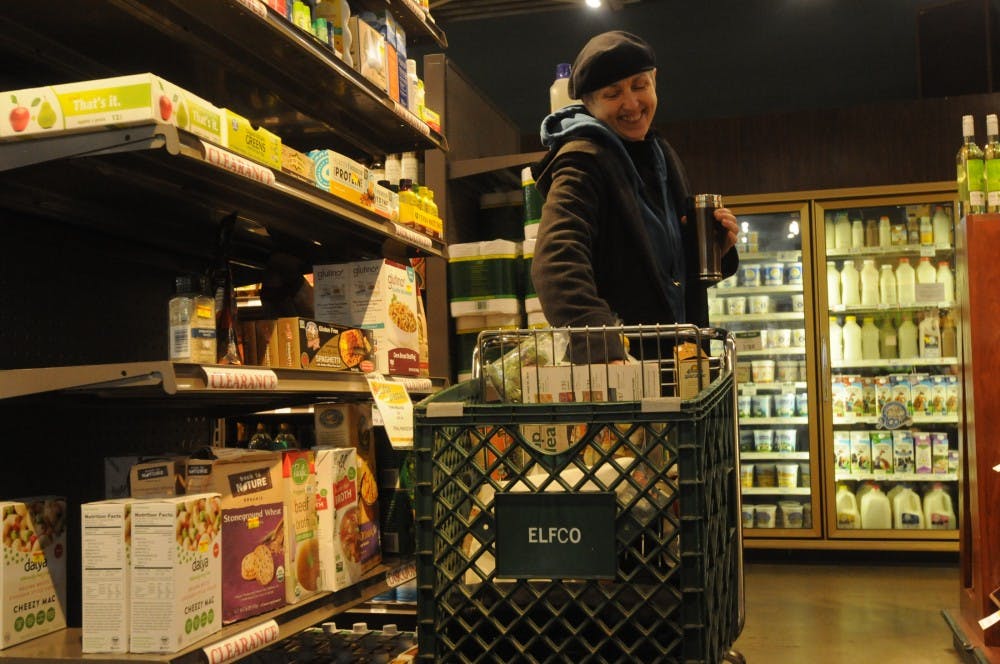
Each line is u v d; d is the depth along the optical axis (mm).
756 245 6555
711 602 1353
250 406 3020
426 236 3209
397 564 2625
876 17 7898
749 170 6441
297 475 2250
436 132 3400
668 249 2293
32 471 2326
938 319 6438
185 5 2172
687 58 8219
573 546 1332
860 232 6449
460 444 1379
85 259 2549
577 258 2039
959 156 4031
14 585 1885
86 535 1832
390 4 3166
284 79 2730
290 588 2184
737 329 6777
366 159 3584
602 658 1320
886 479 6352
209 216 2660
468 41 8453
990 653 3500
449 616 1367
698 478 1305
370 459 2611
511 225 4566
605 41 2309
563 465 1336
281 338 2316
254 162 2104
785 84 8078
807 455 6422
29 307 2338
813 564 6297
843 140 6336
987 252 3697
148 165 2148
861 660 3998
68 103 1833
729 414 1587
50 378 1862
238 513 2037
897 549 6129
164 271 2891
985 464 3658
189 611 1837
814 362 6293
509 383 1677
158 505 1812
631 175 2256
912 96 7859
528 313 3975
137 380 1810
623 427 1518
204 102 1976
